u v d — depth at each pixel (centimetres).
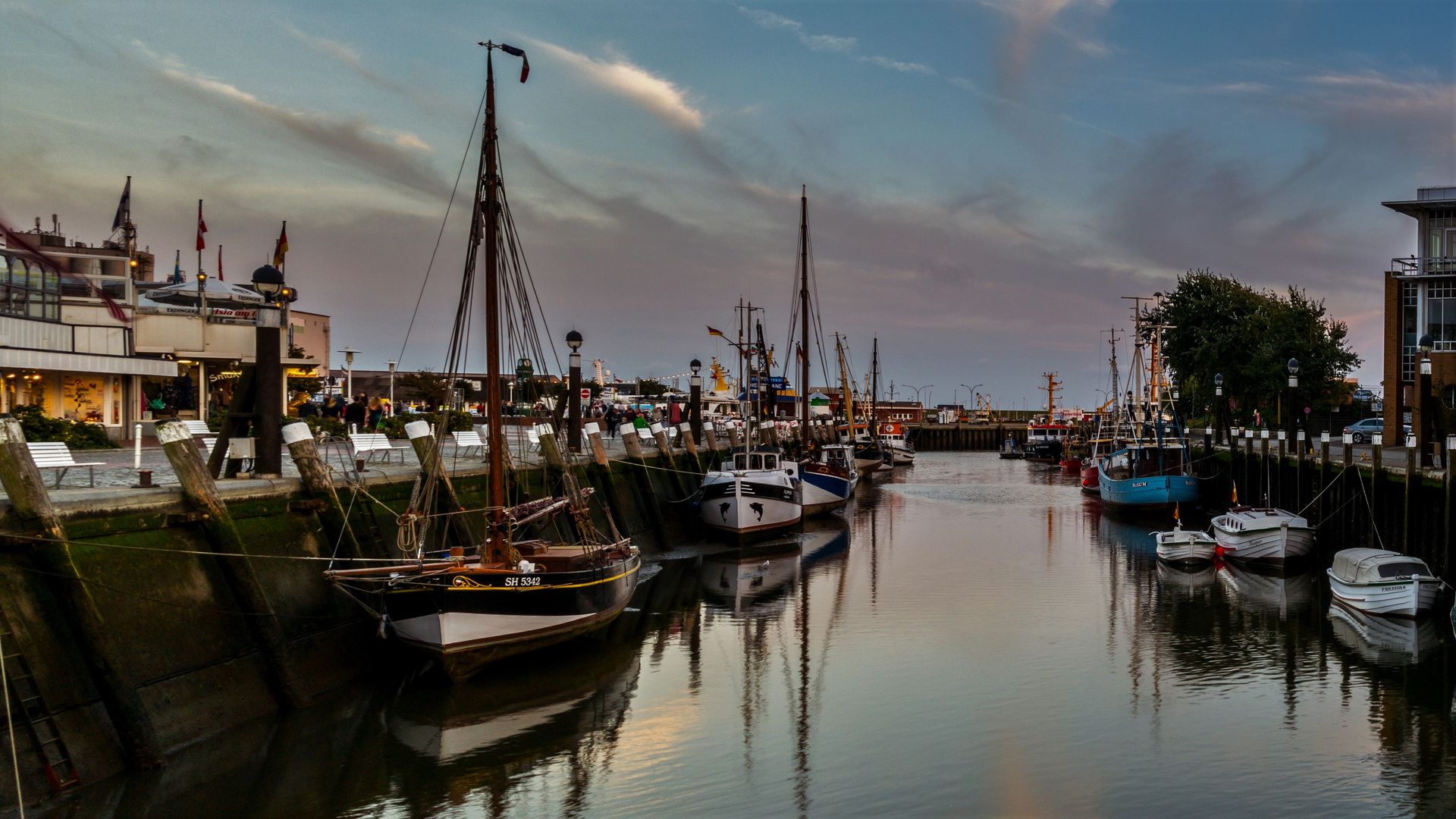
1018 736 1705
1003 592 2994
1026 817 1384
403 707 1777
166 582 1513
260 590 1633
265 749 1548
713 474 4131
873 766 1568
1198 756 1614
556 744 1641
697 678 2048
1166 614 2667
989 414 17862
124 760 1364
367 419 3744
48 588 1342
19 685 1259
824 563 3597
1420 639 2375
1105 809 1413
